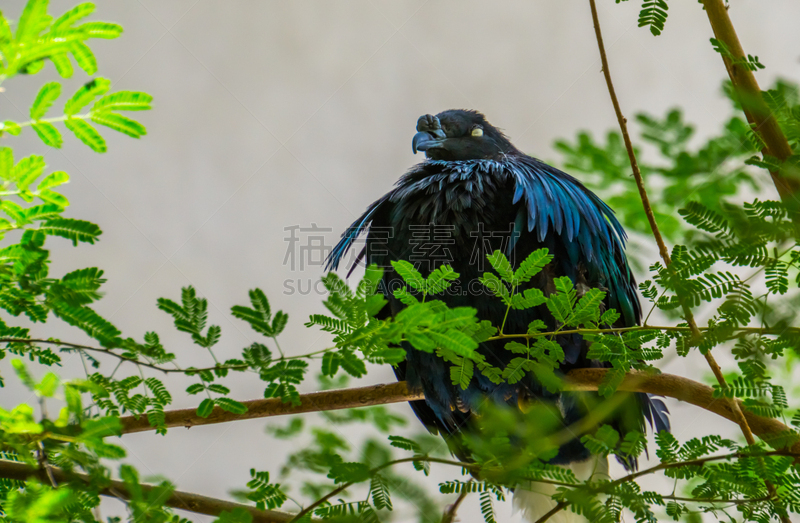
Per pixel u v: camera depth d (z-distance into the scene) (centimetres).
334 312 475
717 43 499
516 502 773
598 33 629
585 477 820
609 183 812
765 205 423
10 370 732
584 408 791
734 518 505
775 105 454
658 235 580
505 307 814
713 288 442
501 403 813
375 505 456
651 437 911
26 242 467
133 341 477
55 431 459
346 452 540
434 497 468
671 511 486
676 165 598
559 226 836
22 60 418
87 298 461
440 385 834
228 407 509
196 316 482
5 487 539
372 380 1030
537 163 973
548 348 576
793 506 480
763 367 446
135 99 455
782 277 432
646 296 538
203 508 600
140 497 477
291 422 648
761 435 493
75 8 418
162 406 527
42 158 465
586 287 852
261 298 471
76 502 473
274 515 580
